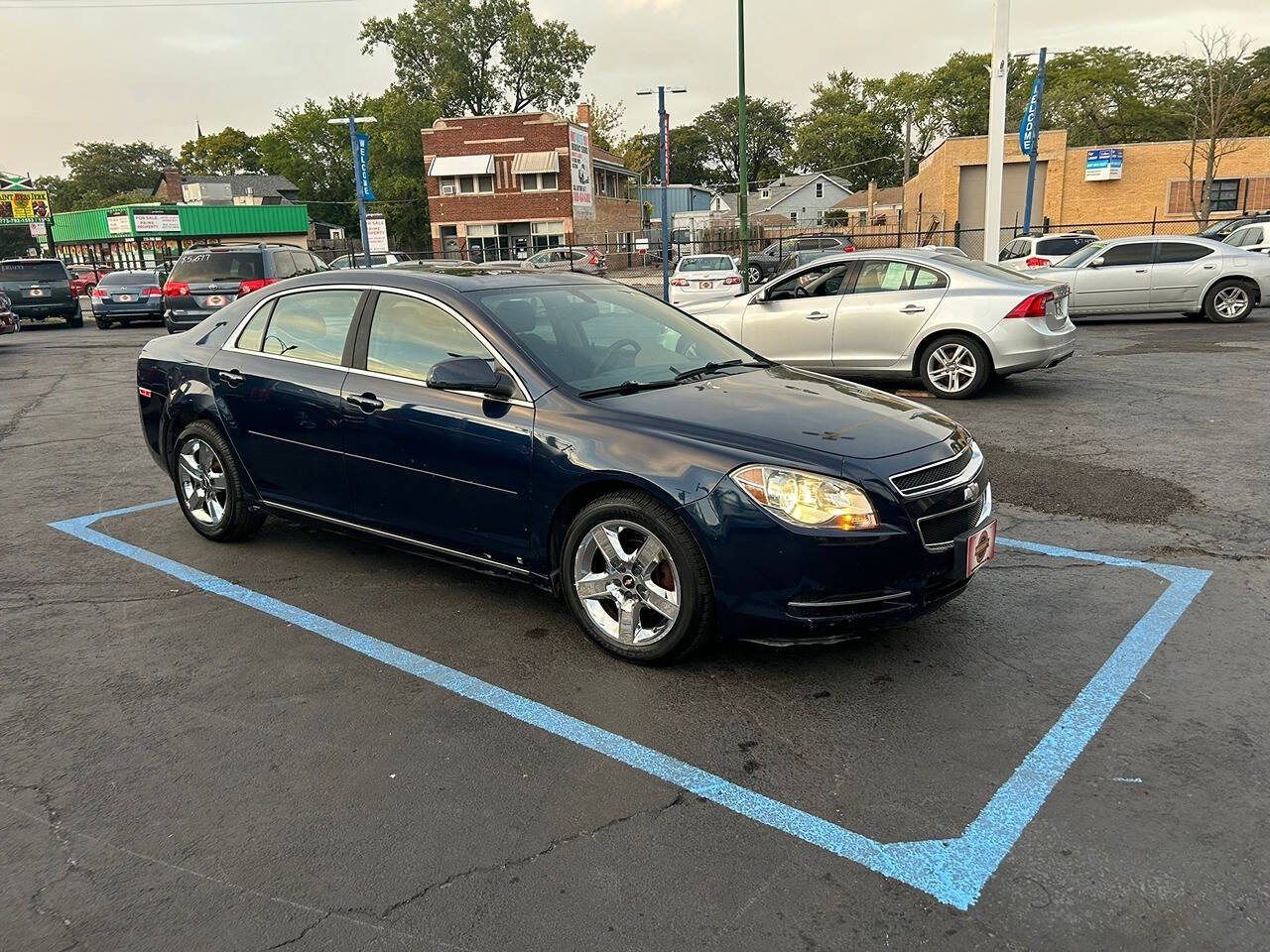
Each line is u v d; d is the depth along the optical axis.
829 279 10.01
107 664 3.95
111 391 11.95
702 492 3.48
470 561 4.28
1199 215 36.31
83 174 110.38
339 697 3.63
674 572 3.61
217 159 93.56
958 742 3.21
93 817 2.89
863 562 3.39
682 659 3.78
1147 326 15.26
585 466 3.73
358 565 5.10
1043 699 3.49
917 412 4.10
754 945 2.31
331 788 3.02
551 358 4.17
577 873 2.59
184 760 3.21
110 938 2.37
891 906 2.44
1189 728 3.26
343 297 4.78
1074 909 2.41
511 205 47.97
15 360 16.08
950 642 3.99
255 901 2.50
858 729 3.31
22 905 2.50
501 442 3.99
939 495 3.56
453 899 2.49
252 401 4.97
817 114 94.12
